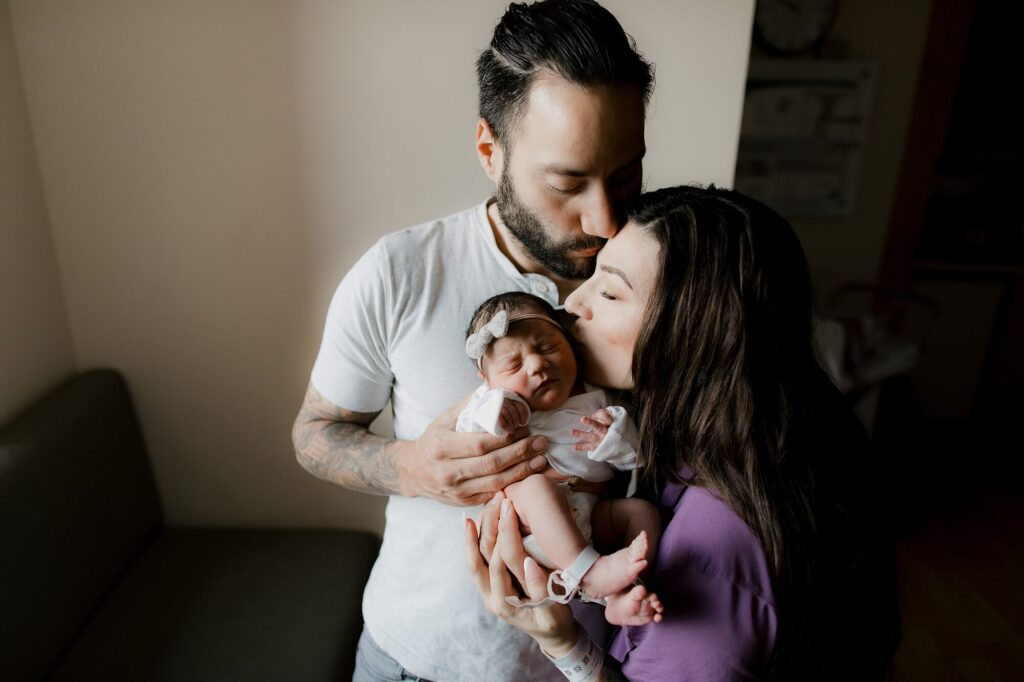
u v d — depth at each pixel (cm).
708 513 82
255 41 150
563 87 85
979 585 252
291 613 157
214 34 149
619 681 88
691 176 166
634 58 90
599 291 90
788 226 86
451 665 103
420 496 103
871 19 319
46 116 152
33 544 135
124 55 149
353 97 155
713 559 79
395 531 110
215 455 183
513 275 104
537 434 93
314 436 115
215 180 159
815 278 359
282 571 171
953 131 343
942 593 247
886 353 279
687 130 162
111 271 165
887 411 321
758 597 80
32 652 133
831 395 96
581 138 86
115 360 173
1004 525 286
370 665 114
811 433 89
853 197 344
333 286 169
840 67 320
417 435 109
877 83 328
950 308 351
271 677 140
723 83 158
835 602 88
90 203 159
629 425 92
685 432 87
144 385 176
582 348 96
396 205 164
